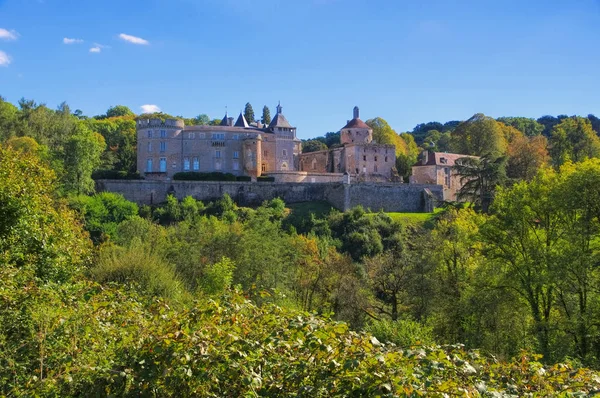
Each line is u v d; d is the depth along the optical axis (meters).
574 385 10.34
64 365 10.00
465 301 32.97
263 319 10.76
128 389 9.87
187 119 169.50
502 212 34.75
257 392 9.72
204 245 47.22
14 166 23.28
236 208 83.81
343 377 8.94
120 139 127.25
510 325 32.66
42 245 20.95
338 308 40.03
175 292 28.02
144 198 87.62
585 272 29.30
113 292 14.05
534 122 193.88
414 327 29.30
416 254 40.44
